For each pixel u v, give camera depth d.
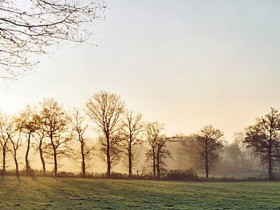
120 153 98.69
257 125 102.88
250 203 40.59
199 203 40.19
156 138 101.56
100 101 96.12
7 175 93.00
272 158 102.19
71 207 35.81
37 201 40.97
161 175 98.12
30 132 94.56
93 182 72.81
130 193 51.47
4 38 7.72
